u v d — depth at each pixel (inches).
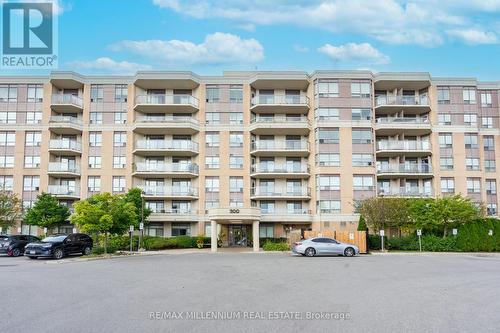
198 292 529.0
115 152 1948.8
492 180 1967.3
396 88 2003.0
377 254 1407.5
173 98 1943.9
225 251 1617.9
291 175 1935.3
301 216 1888.5
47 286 582.2
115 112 1972.2
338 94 1919.3
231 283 614.2
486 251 1573.6
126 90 1988.2
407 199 1691.7
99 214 1263.5
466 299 482.0
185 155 1985.7
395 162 1984.5
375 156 1895.9
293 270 806.5
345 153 1882.4
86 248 1251.2
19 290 545.0
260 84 1980.8
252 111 1998.0
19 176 1920.5
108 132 1959.9
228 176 1945.1
